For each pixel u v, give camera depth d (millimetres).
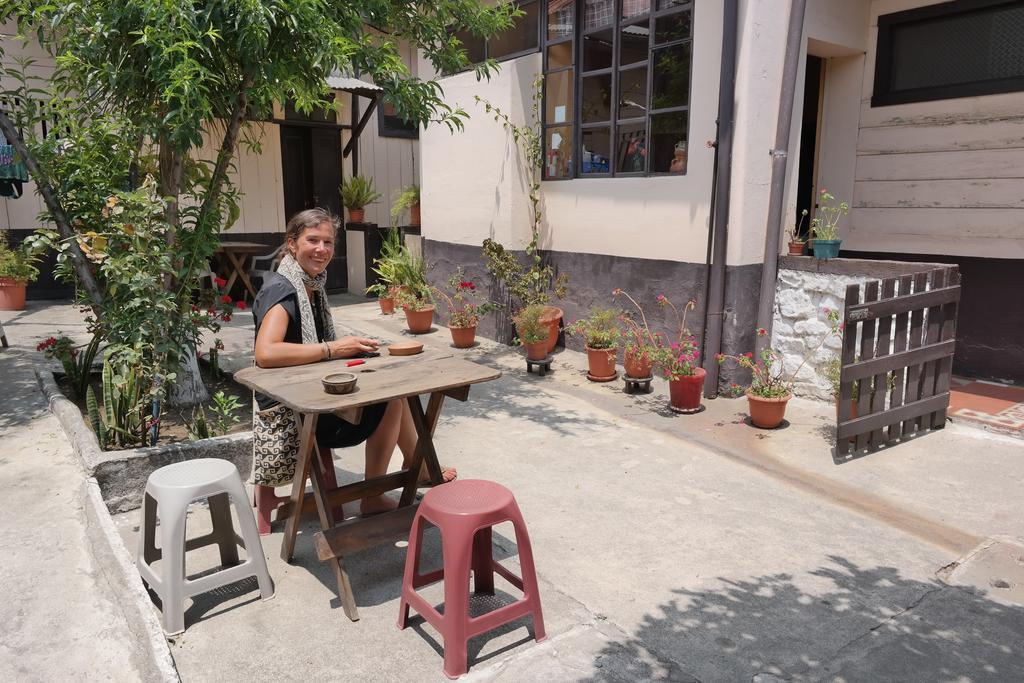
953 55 6082
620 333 6562
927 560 3418
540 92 7582
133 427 4227
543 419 5547
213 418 4973
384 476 3500
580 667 2621
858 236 6855
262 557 3043
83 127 4648
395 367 3244
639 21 6453
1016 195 5801
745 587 3172
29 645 2688
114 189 4492
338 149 11422
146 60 4125
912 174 6395
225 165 4957
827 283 5699
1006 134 5781
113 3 3877
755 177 5801
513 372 6941
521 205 7695
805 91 7031
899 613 2988
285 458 3299
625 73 6715
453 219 8648
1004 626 2908
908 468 4512
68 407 4855
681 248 6273
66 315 8844
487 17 5941
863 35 6504
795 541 3596
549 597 3086
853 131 6750
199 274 4887
